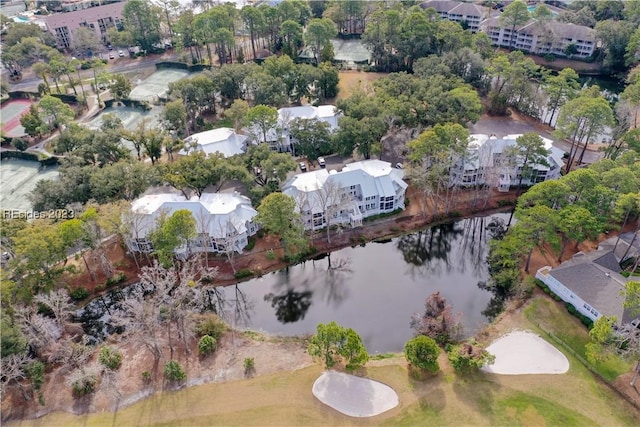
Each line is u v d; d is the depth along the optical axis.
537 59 170.88
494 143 103.38
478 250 91.62
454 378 61.78
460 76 142.38
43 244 70.81
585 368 62.72
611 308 66.50
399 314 75.69
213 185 104.62
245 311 77.81
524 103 134.00
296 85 137.00
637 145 95.50
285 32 167.50
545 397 58.81
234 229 84.44
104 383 60.84
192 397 60.88
